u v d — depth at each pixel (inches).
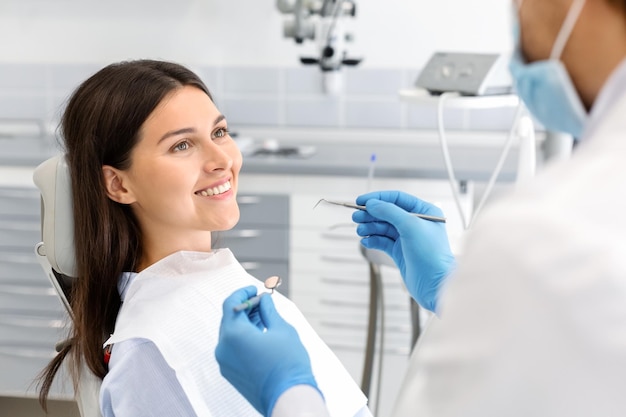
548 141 121.7
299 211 123.6
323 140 145.0
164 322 52.7
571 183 27.8
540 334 25.9
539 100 32.9
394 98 141.9
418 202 62.0
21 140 144.1
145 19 145.1
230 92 145.7
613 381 25.2
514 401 26.3
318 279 125.1
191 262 56.2
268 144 133.9
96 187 56.1
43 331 130.5
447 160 86.0
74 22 146.7
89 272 56.9
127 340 52.1
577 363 25.5
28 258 129.5
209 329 53.1
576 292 25.6
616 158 27.7
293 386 38.4
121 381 51.5
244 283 56.8
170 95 55.4
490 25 137.6
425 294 55.7
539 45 31.8
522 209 27.6
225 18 143.6
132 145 55.2
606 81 30.3
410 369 44.4
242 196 124.3
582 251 25.9
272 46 143.6
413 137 142.3
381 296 107.1
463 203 120.6
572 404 25.6
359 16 140.6
